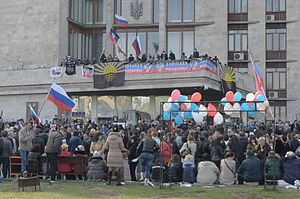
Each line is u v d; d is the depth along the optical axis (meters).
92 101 52.16
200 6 58.78
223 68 47.75
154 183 22.12
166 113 24.14
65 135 26.22
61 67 50.31
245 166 21.39
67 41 56.72
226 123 34.97
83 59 59.84
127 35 59.66
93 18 60.88
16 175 24.42
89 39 60.62
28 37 55.78
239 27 59.25
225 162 21.75
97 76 48.03
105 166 22.92
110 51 59.31
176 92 24.17
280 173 21.25
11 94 52.88
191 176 21.80
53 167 22.39
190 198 17.75
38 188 20.31
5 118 52.94
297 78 58.44
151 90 48.41
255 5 58.94
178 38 58.84
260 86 32.31
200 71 44.69
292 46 58.66
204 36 58.50
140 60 47.50
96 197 17.84
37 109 51.78
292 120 57.97
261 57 58.47
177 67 45.66
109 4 59.56
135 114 49.16
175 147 23.30
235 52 59.03
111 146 21.34
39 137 23.48
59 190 19.77
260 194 18.64
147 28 59.38
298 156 22.27
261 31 58.66
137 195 18.44
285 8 59.03
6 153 23.67
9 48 56.28
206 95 51.53
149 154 21.53
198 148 22.81
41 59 55.19
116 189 19.89
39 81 51.28
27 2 56.09
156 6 59.72
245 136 23.31
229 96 24.94
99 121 46.97
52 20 55.19
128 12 59.69
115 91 49.56
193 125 32.22
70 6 57.81
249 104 23.89
